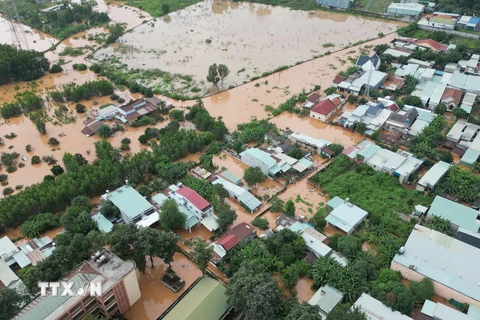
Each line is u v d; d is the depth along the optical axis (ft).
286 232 222.28
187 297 191.42
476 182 263.29
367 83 378.12
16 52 433.48
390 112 342.03
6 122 358.84
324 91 395.75
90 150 317.22
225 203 262.47
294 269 203.62
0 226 236.22
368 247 227.81
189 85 413.59
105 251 193.77
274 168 281.13
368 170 282.97
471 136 307.78
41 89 413.59
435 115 337.31
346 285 193.57
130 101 378.12
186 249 230.48
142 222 236.02
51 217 243.40
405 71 409.08
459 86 374.22
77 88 383.45
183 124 347.97
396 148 306.35
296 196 268.41
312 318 162.30
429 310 185.57
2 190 275.80
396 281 196.75
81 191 257.34
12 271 204.13
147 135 326.65
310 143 307.58
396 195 260.21
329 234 238.89
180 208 249.55
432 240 216.54
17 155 308.81
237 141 311.27
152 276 215.72
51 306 168.14
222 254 216.95
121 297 187.21
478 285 193.26
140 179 279.69
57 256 190.19
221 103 381.60
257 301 166.71
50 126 350.23
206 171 286.46
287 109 368.27
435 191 259.80
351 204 249.14
